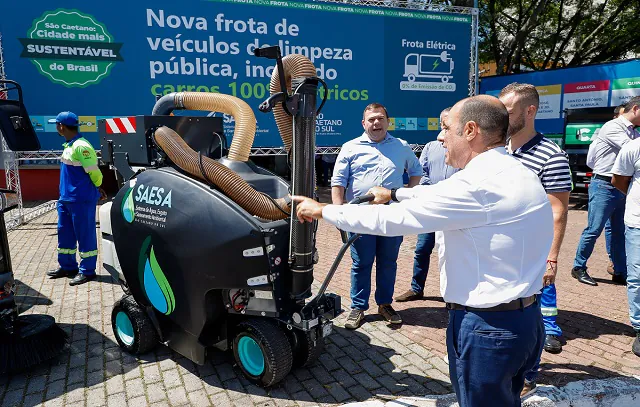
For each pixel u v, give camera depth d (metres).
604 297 4.78
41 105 8.90
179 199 2.96
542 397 2.88
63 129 5.09
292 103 2.53
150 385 3.17
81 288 5.08
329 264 6.19
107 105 9.33
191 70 9.80
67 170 5.06
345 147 4.13
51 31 8.79
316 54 10.58
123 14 9.21
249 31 10.07
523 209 1.80
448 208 1.79
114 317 3.64
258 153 10.59
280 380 3.05
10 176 9.19
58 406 2.94
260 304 2.97
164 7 9.45
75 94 9.10
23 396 3.05
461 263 1.89
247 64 10.18
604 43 17.27
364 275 4.05
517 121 2.94
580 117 11.21
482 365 1.90
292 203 2.71
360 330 4.04
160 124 3.35
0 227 3.22
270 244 2.77
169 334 3.37
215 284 2.89
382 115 3.98
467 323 1.91
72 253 5.46
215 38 9.87
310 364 3.41
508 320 1.85
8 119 3.86
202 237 2.86
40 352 3.33
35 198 11.78
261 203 2.87
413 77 11.44
